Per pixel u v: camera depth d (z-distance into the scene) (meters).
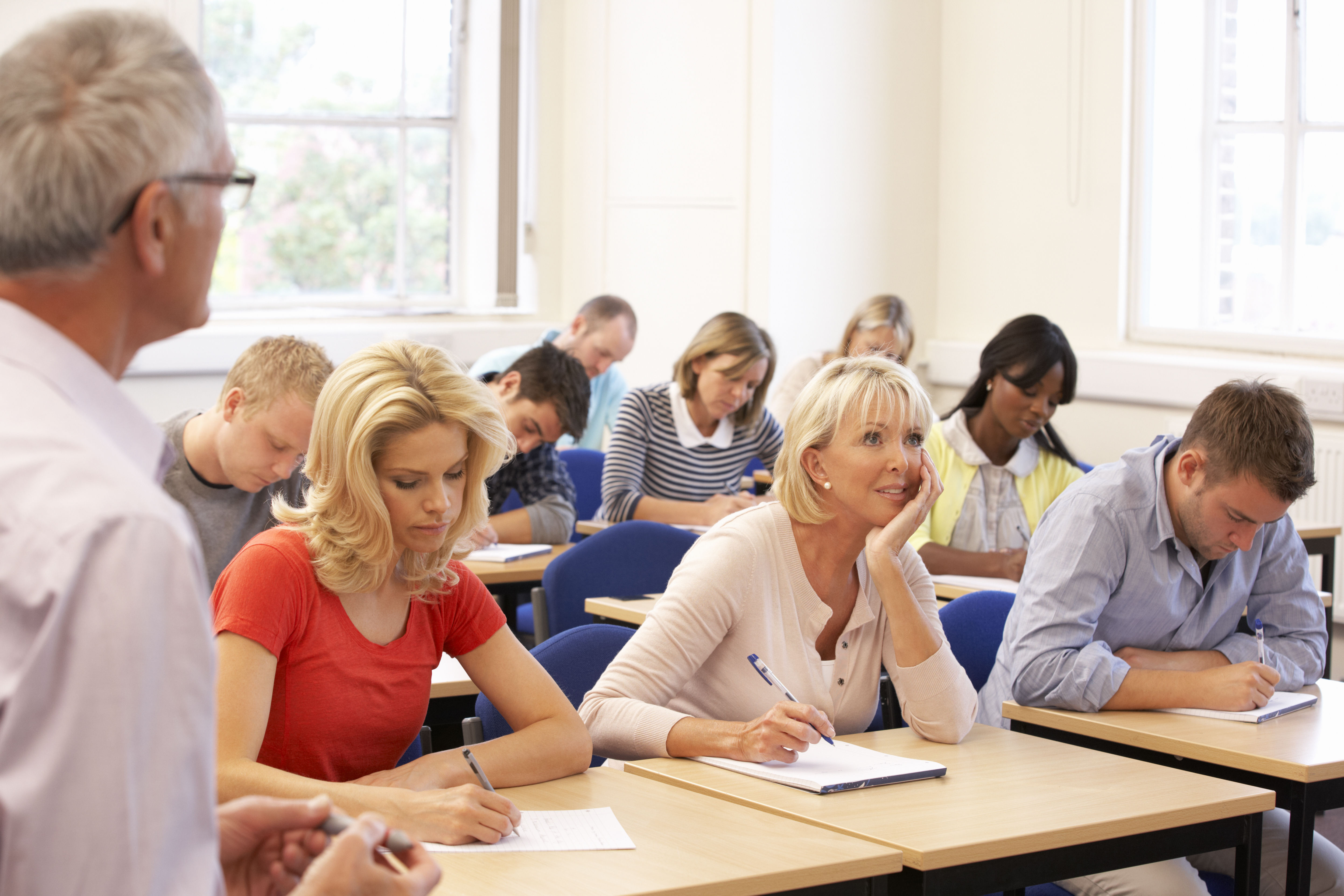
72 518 0.66
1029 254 5.46
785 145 5.41
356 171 5.97
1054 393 3.26
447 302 6.21
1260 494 2.05
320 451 1.52
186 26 5.46
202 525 2.21
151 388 5.19
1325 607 3.75
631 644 1.90
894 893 1.41
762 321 5.46
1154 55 5.05
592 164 6.03
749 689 1.90
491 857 1.31
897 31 5.65
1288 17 4.73
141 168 0.74
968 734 1.94
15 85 0.74
